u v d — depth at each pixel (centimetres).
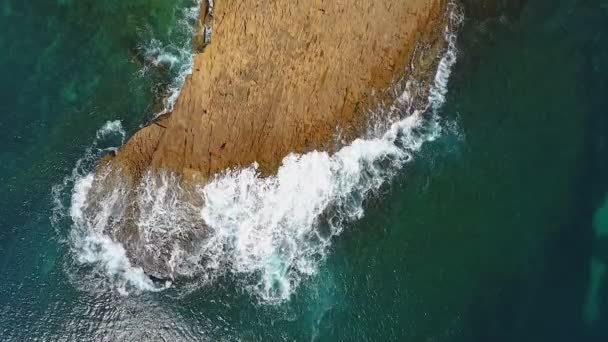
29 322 3666
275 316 3744
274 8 3853
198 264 3809
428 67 4197
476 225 3959
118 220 3841
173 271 3791
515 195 4025
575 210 4003
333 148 3997
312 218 3909
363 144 4041
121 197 3869
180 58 4219
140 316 3709
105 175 3919
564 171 4081
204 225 3847
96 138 4041
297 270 3828
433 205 3994
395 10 4016
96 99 4141
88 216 3866
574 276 3872
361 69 3981
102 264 3788
